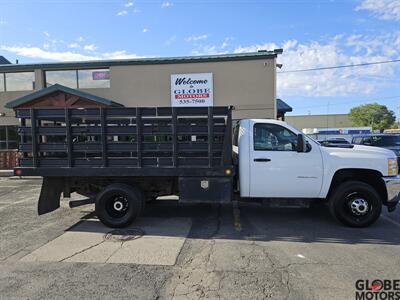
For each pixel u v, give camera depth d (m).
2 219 6.23
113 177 5.77
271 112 14.91
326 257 4.17
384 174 5.41
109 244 4.73
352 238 4.95
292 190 5.52
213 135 5.28
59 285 3.44
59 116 5.38
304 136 5.45
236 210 6.84
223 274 3.67
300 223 5.80
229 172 5.30
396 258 4.13
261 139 5.59
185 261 4.06
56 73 16.34
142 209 5.75
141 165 5.39
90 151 5.45
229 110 5.23
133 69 15.59
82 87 16.19
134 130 5.36
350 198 5.48
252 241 4.83
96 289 3.34
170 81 15.38
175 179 5.84
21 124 5.55
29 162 5.53
